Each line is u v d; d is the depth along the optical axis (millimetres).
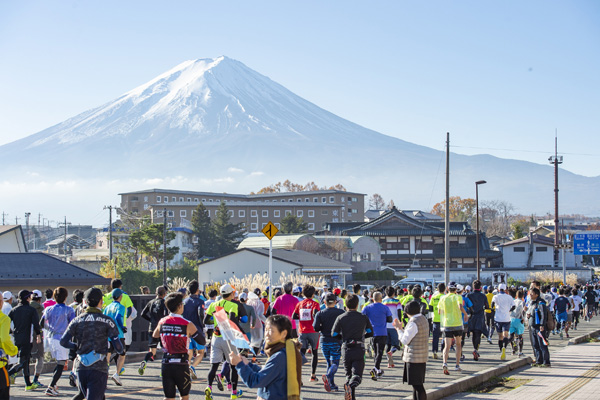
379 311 14695
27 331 13055
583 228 162625
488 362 17797
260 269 51188
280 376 7359
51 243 123562
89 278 30844
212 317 12859
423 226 85875
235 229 105625
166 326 9812
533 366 17797
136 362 17688
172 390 9797
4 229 43531
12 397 12281
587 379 15336
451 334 15703
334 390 13164
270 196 161250
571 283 63938
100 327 9414
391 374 15648
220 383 12617
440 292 18688
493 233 150625
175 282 30719
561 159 59969
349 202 158750
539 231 129000
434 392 12805
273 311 15742
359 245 71188
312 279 34344
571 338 25578
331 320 12836
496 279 49875
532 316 17812
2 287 28516
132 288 58500
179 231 94000
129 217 101625
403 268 84438
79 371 9336
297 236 66438
